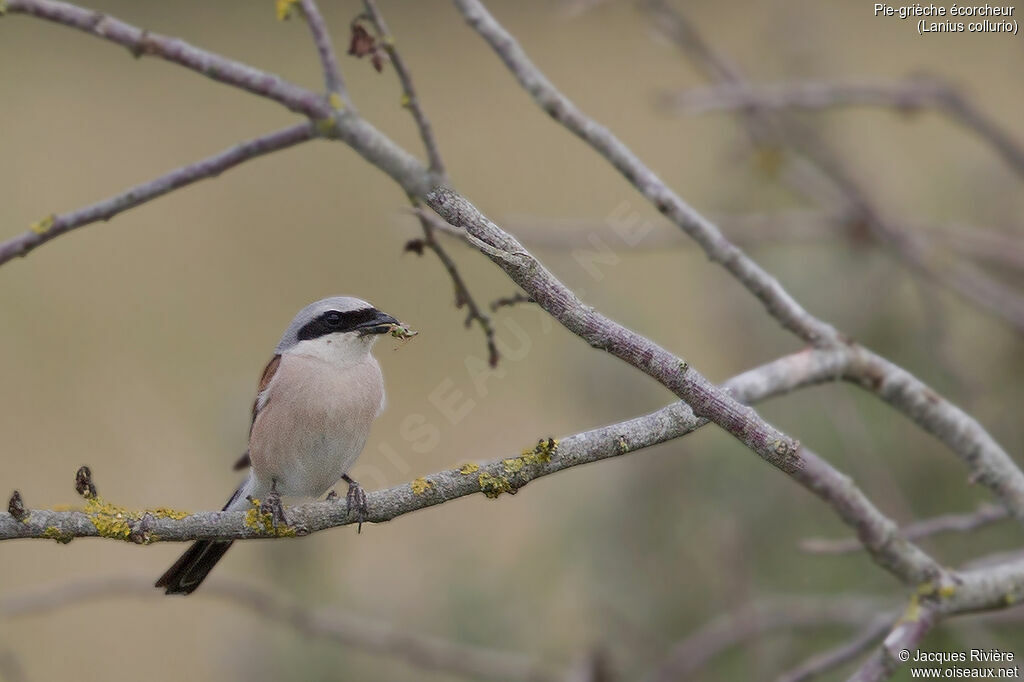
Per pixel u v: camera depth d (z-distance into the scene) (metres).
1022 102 18.86
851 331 12.02
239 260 21.39
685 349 14.47
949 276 10.47
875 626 7.25
